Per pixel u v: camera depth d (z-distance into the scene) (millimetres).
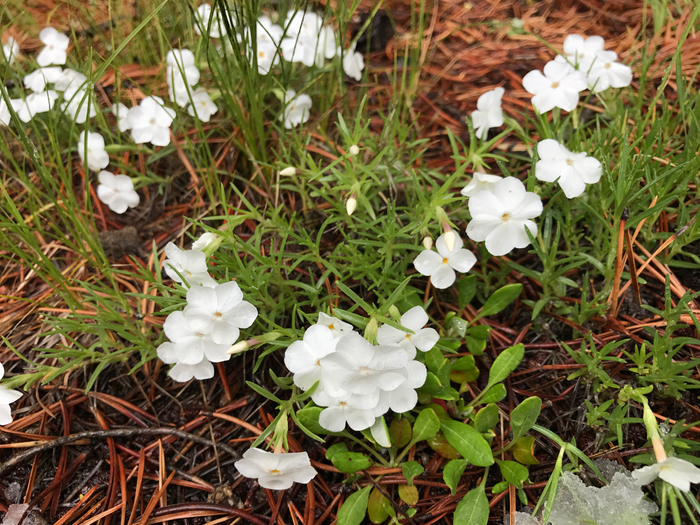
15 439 198
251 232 249
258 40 266
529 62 305
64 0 304
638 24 313
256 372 210
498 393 179
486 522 161
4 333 225
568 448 164
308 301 207
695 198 220
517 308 217
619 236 185
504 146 259
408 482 171
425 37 327
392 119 253
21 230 206
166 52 295
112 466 189
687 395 186
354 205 189
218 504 178
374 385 149
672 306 203
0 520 180
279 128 262
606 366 192
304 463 147
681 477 139
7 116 251
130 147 256
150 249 253
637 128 214
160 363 216
